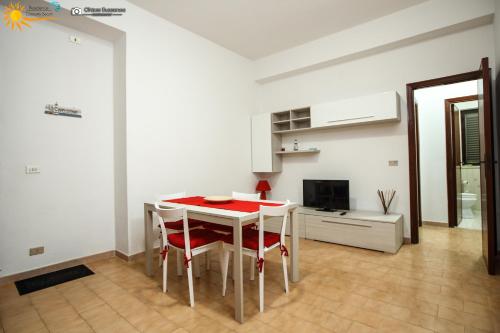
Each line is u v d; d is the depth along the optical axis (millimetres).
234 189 4535
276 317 1874
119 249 3213
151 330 1758
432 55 3379
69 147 2914
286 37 4062
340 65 4152
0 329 1784
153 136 3328
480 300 2041
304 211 3988
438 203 4484
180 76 3676
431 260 2924
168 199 2904
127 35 3064
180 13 3359
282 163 4867
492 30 3016
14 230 2549
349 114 3689
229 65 4480
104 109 3203
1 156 2479
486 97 2492
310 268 2766
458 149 4609
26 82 2627
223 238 2270
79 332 1751
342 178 4145
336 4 3234
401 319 1818
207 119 4066
